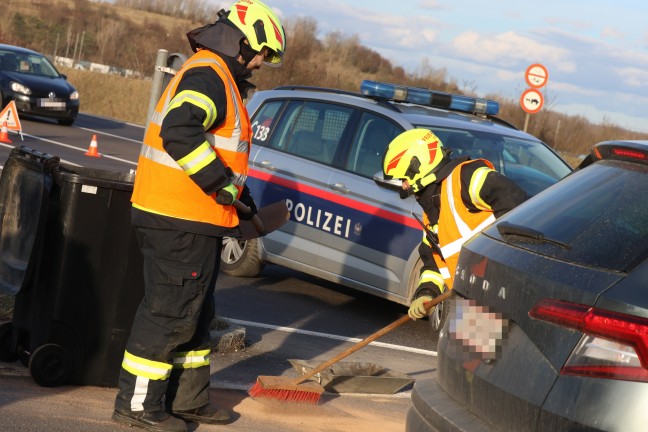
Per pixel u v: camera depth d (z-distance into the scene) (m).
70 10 74.50
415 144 5.04
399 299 7.72
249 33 4.49
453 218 4.89
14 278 5.05
